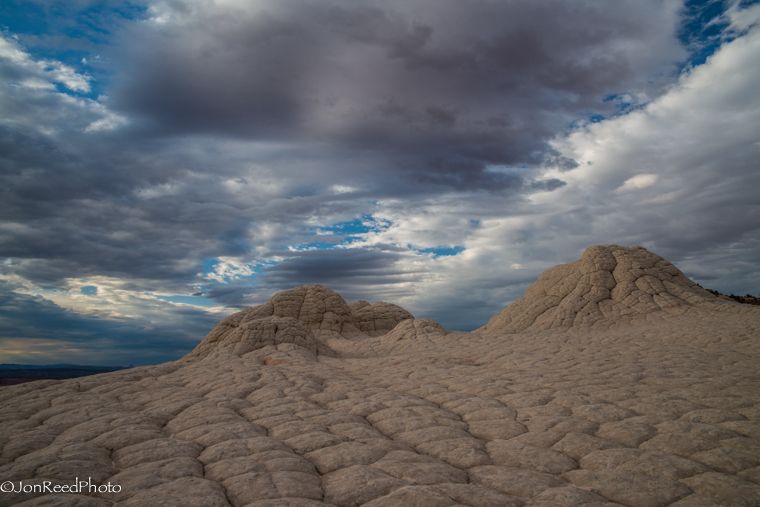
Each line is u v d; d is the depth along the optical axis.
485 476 6.21
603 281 33.97
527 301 36.09
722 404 8.72
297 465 6.52
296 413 9.57
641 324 28.59
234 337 22.27
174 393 12.32
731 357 14.81
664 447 6.99
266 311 34.38
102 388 13.35
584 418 8.49
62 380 14.84
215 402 10.50
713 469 6.26
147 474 6.28
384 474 6.19
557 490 5.61
